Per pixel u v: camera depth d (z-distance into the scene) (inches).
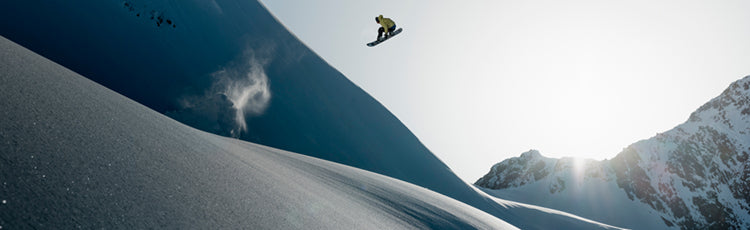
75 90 167.6
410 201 394.9
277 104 1184.8
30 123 95.6
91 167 88.0
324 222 146.1
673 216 3853.3
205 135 313.4
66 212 62.4
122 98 245.8
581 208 3944.4
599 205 3996.1
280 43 1557.6
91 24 827.4
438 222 331.3
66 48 704.4
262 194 146.9
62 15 773.9
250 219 106.5
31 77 144.5
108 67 756.6
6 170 65.2
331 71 1798.7
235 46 1252.5
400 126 1916.8
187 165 136.2
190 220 85.1
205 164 154.1
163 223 76.8
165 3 1120.8
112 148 111.0
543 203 4178.2
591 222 1866.4
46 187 67.3
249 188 146.9
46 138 91.3
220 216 97.3
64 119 114.7
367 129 1577.3
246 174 178.1
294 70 1475.1
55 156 83.4
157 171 110.6
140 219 73.5
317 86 1533.0
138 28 951.6
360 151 1360.7
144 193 88.3
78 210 65.2
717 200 4013.3
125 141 126.1
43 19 717.9
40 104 116.6
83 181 78.2
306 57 1670.8
